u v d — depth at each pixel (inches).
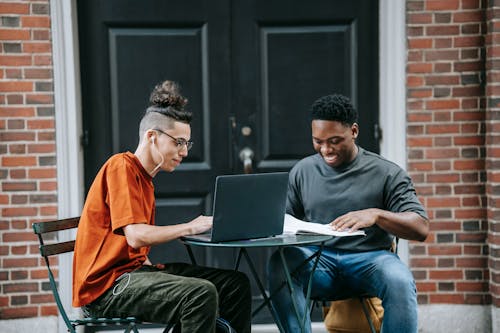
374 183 149.3
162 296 132.3
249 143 207.2
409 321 138.9
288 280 133.6
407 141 198.5
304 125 207.3
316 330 201.3
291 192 156.9
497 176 193.9
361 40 206.4
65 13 193.2
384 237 150.9
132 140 204.5
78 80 200.2
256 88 206.5
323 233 135.0
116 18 202.5
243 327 145.1
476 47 197.5
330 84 207.0
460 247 199.8
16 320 194.9
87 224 138.3
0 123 192.7
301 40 206.2
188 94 205.8
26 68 192.9
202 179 206.8
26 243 194.4
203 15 204.4
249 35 205.6
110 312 136.8
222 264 208.2
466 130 198.2
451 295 200.5
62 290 195.6
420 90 197.8
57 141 194.1
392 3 197.3
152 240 132.4
